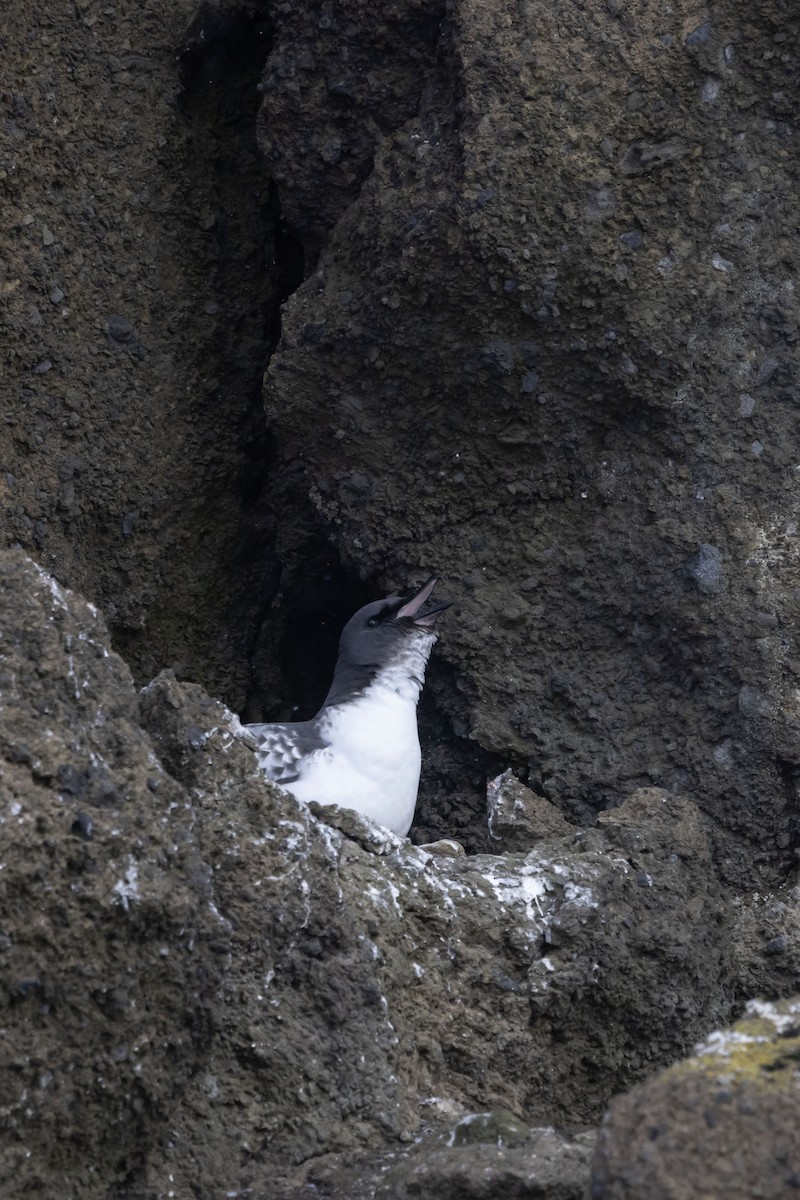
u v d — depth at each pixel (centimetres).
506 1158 719
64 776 718
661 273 1130
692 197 1130
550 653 1180
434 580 1180
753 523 1139
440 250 1127
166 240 1309
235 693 1345
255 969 822
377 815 1112
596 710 1161
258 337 1349
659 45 1119
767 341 1148
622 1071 954
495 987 910
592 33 1121
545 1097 920
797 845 1111
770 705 1114
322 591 1359
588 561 1173
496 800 1112
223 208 1341
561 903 943
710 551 1136
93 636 800
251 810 854
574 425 1168
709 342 1142
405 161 1159
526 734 1170
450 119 1147
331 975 835
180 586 1316
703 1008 988
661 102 1121
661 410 1148
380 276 1155
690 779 1125
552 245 1119
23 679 751
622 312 1130
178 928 721
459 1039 891
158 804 758
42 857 686
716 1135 571
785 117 1144
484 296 1131
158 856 727
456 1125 790
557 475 1181
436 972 900
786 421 1144
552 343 1144
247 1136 790
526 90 1116
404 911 898
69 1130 694
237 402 1339
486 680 1182
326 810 917
